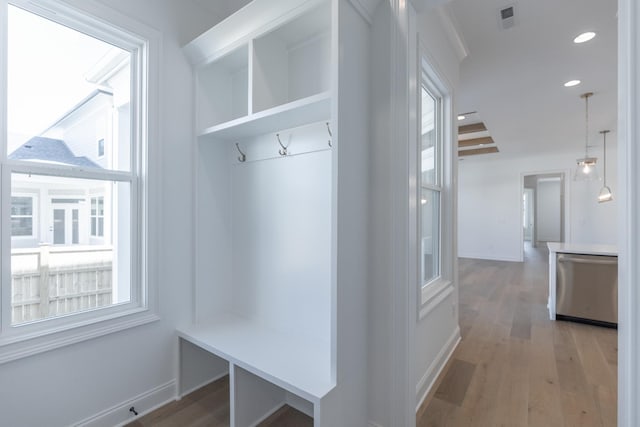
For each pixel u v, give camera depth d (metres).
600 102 3.99
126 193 1.83
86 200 1.69
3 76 1.40
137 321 1.79
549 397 2.04
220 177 2.22
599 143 6.17
